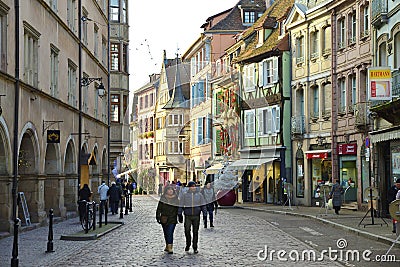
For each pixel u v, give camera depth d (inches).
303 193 1573.6
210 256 558.3
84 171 1289.4
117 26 1692.9
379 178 1060.5
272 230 850.8
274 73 1673.2
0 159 745.6
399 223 655.8
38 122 886.4
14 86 768.9
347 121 1352.1
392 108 928.3
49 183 1008.9
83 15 1267.2
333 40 1423.5
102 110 1491.1
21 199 853.2
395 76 944.9
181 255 566.9
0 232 740.7
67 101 1088.2
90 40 1343.5
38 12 895.1
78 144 1173.1
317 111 1525.6
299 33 1592.0
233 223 995.3
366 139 1136.8
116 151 1670.8
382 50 1096.8
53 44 983.0
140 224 979.9
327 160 1470.2
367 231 768.3
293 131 1584.6
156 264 505.4
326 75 1464.1
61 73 1046.4
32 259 537.3
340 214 1154.0
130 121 588.7
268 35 1823.3
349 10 1350.9
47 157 1008.9
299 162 1594.5
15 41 779.4
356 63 1306.6
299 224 970.7
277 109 1659.7
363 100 1283.2
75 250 606.5
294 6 1596.9
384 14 1043.9
